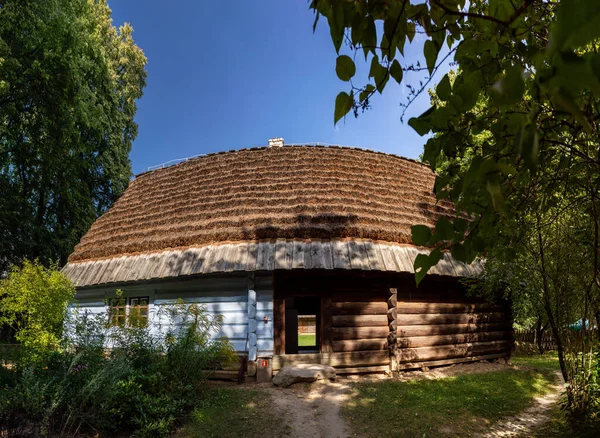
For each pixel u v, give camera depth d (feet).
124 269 34.01
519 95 2.80
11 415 16.97
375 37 5.19
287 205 34.88
